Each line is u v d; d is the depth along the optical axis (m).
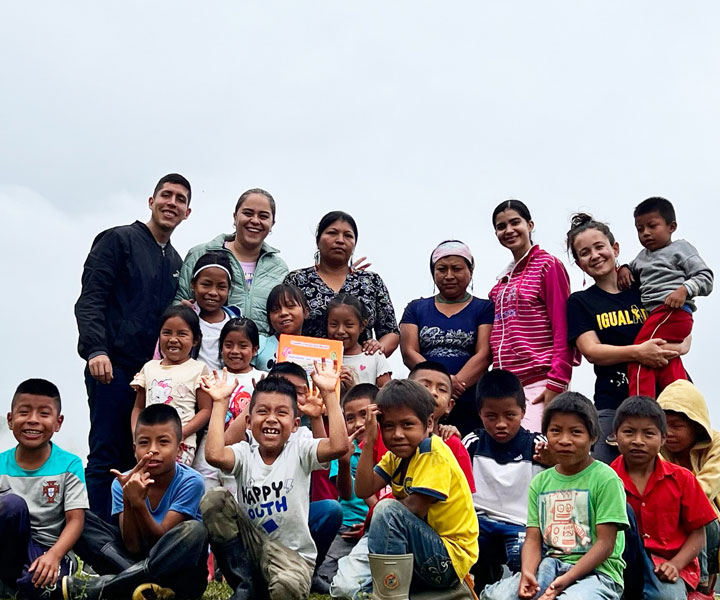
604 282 7.59
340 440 5.81
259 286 8.24
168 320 7.44
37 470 6.00
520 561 5.98
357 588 5.62
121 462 7.70
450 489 5.47
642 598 5.63
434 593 5.43
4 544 5.58
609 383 7.25
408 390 5.57
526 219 8.12
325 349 7.45
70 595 5.46
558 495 5.59
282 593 5.31
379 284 8.47
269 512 5.79
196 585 5.66
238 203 8.39
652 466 6.03
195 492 5.96
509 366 7.75
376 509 5.38
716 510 6.23
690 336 7.16
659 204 7.44
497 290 8.10
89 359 7.60
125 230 8.09
